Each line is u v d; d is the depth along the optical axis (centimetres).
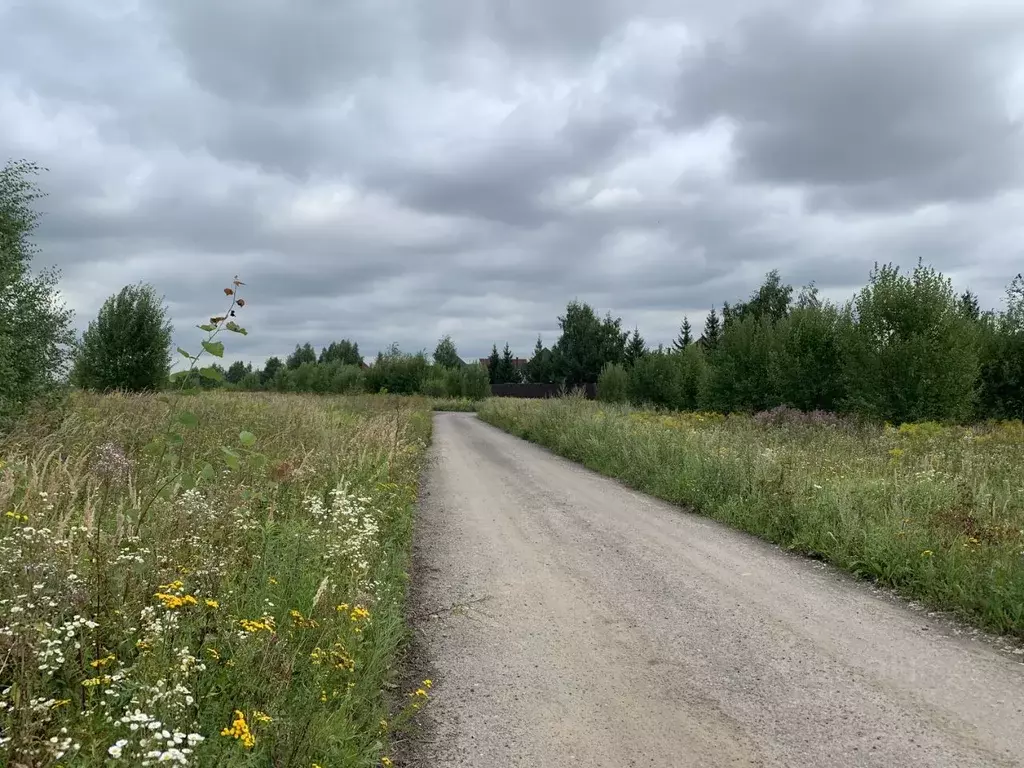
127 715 242
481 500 1092
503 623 535
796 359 2672
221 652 346
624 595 607
